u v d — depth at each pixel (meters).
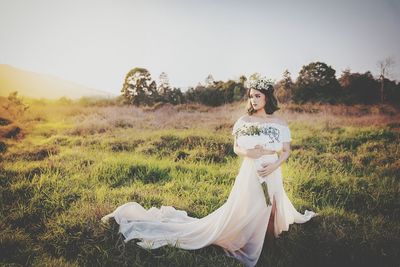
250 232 3.69
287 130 3.81
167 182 5.70
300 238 3.87
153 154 6.96
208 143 7.43
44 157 6.62
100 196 4.80
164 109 9.50
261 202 3.67
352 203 5.11
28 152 6.75
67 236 3.75
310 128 8.77
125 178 5.82
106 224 3.88
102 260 3.43
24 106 8.40
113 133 8.20
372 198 5.18
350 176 5.99
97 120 8.61
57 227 3.94
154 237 3.76
